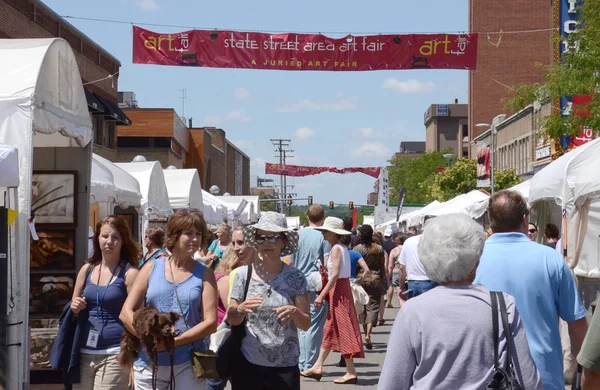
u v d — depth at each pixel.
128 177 16.77
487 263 5.39
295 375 6.43
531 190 13.65
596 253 13.20
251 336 6.38
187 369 6.33
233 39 22.02
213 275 6.48
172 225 6.39
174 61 21.95
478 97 102.19
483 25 101.06
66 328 7.47
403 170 127.38
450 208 27.22
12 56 10.09
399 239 20.81
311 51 22.16
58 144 11.68
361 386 11.67
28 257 9.48
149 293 6.41
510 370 3.92
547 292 5.26
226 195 41.31
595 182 11.80
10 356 9.18
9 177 8.79
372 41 22.17
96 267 7.56
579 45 21.92
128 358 6.41
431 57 22.27
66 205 11.60
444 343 3.95
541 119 23.39
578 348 5.35
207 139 84.00
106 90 41.31
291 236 6.48
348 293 11.79
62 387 10.77
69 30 35.25
